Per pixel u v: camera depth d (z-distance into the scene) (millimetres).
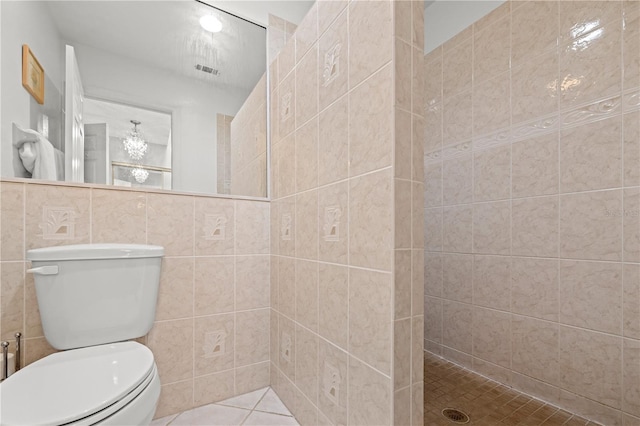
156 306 1307
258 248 1574
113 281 1103
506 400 1503
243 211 1539
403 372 847
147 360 939
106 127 1331
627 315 1245
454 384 1673
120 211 1250
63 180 1229
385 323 859
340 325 1048
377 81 914
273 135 1638
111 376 837
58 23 1256
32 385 785
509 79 1702
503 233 1710
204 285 1420
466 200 1917
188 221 1392
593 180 1356
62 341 1030
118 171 1345
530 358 1564
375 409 886
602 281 1320
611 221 1298
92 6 1328
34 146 1163
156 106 1446
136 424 777
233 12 1666
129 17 1408
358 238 978
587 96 1384
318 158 1207
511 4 1700
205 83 1569
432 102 2172
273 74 1667
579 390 1377
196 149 1521
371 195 926
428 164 2182
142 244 1278
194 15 1564
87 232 1188
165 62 1479
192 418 1298
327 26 1172
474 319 1848
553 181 1497
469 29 1934
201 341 1404
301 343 1285
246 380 1512
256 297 1556
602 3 1344
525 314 1594
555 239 1482
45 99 1207
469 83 1925
